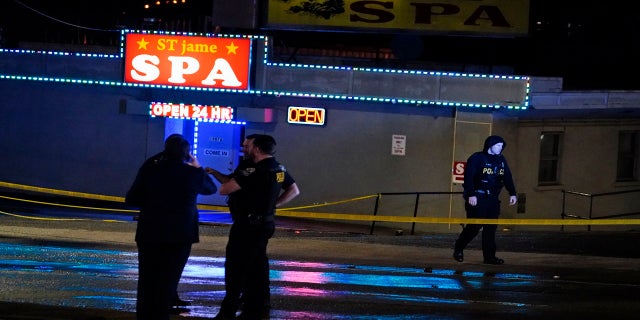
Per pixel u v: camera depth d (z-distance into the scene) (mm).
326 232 19562
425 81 20781
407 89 20875
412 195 21359
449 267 14094
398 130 21516
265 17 22125
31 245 15406
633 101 20750
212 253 15086
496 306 10930
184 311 10031
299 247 16047
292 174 22141
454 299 11375
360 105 21703
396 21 21859
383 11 21859
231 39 21469
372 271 13625
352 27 21938
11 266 13102
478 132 20906
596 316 10484
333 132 21875
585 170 22297
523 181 21516
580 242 17281
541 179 22000
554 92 20547
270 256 14930
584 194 21562
